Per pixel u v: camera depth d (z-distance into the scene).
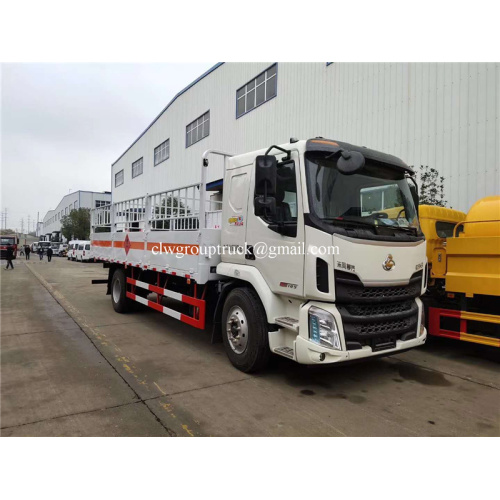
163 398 3.85
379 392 4.14
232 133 17.69
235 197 4.84
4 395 3.88
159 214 6.35
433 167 9.21
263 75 15.56
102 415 3.46
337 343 3.64
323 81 12.45
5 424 3.27
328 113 12.23
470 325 5.07
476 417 3.56
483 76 8.27
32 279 16.02
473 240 4.86
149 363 4.97
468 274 4.95
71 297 10.70
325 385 4.31
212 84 19.42
